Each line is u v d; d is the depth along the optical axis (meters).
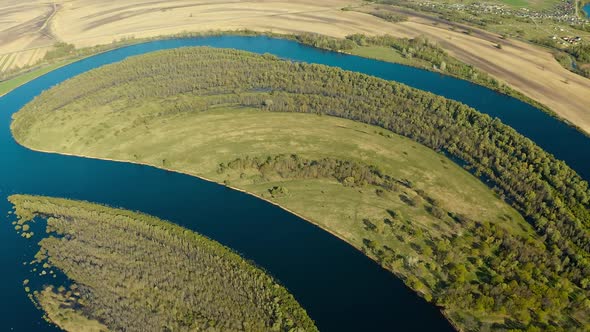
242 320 136.00
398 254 158.25
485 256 155.88
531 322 134.62
